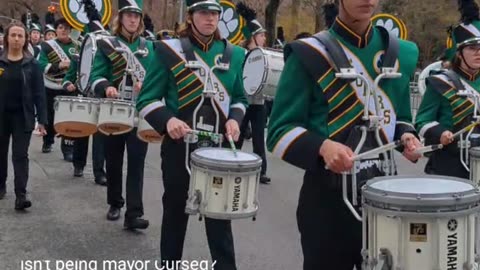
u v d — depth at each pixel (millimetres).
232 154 3959
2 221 6074
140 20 6035
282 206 7082
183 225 4375
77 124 5727
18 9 39344
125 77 5914
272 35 15133
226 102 4277
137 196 5848
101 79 5879
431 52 27719
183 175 4223
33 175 8180
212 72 4234
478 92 5129
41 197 7047
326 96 2719
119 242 5574
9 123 6504
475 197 2379
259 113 8312
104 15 9875
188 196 3990
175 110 4223
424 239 2340
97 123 5734
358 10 2697
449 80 5145
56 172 8430
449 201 2316
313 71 2711
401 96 2873
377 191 2434
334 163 2592
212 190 3752
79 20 9641
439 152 5164
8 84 6371
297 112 2773
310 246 2859
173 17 26844
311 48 2721
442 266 2348
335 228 2805
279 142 2775
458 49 5191
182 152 4207
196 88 4199
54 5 21016
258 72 8328
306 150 2686
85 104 5719
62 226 5980
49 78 9453
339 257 2840
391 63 2770
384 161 2801
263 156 8281
